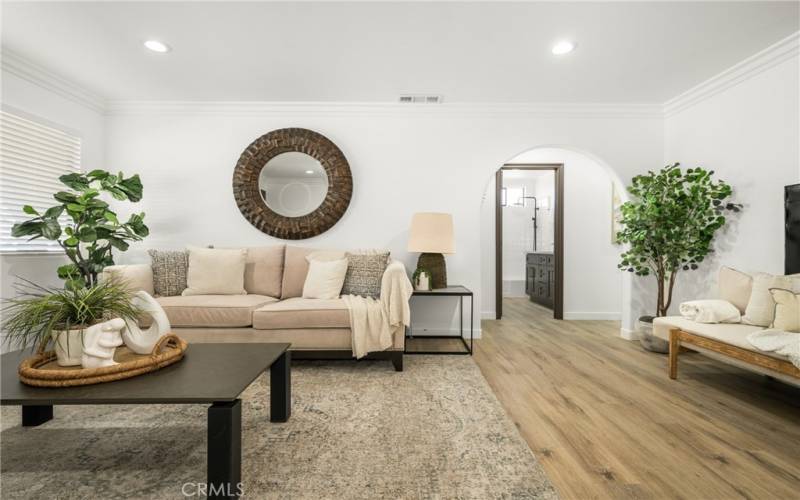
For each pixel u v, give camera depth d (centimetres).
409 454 153
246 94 338
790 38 236
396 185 359
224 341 261
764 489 132
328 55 266
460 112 357
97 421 183
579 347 328
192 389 124
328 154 351
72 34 240
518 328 409
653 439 167
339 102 354
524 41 245
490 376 252
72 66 283
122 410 196
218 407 117
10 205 268
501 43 248
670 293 308
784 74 247
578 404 206
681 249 294
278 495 126
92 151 340
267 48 257
